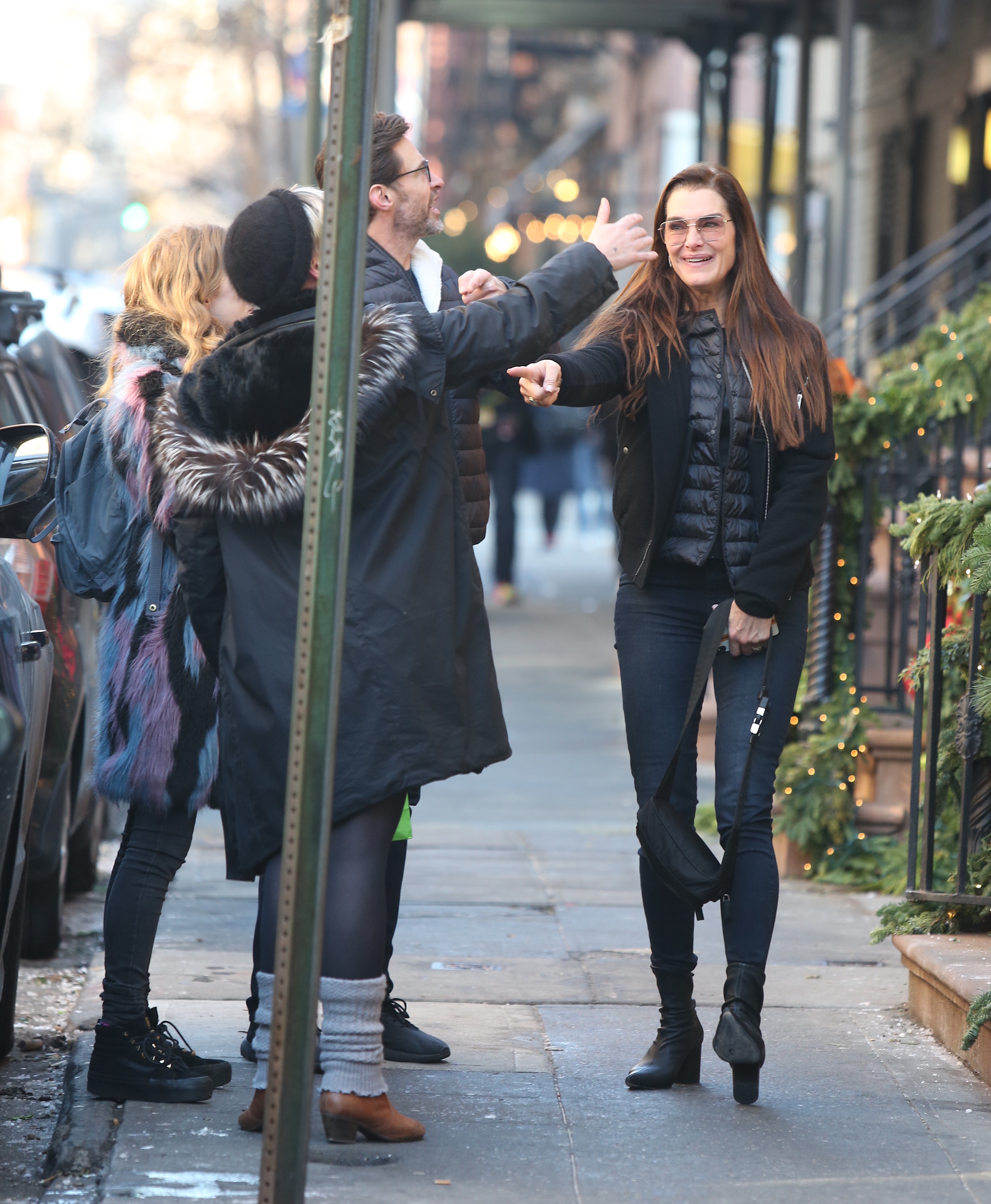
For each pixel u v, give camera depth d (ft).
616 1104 32.04
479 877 53.57
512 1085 33.06
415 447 28.71
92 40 301.02
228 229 30.35
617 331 33.04
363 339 28.09
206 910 48.44
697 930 46.88
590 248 30.32
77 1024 37.22
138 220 210.18
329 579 24.54
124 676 31.07
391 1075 33.50
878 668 67.62
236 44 264.93
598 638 127.03
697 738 35.12
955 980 34.53
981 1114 31.96
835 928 47.29
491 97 344.90
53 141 332.80
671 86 242.17
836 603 56.54
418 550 28.55
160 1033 32.01
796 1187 28.07
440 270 33.42
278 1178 24.16
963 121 132.77
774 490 32.96
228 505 28.32
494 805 68.80
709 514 32.68
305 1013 24.27
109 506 31.40
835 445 33.06
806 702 56.80
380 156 31.89
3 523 31.96
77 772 46.44
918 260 102.63
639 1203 27.20
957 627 41.22
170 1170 27.89
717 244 32.81
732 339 32.96
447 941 45.01
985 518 36.45
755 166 169.37
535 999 39.47
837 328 100.22
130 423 30.55
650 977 41.55
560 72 322.34
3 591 31.14
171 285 32.07
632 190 270.67
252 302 29.27
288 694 28.35
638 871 55.06
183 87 287.69
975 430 60.59
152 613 31.07
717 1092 33.06
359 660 27.99
